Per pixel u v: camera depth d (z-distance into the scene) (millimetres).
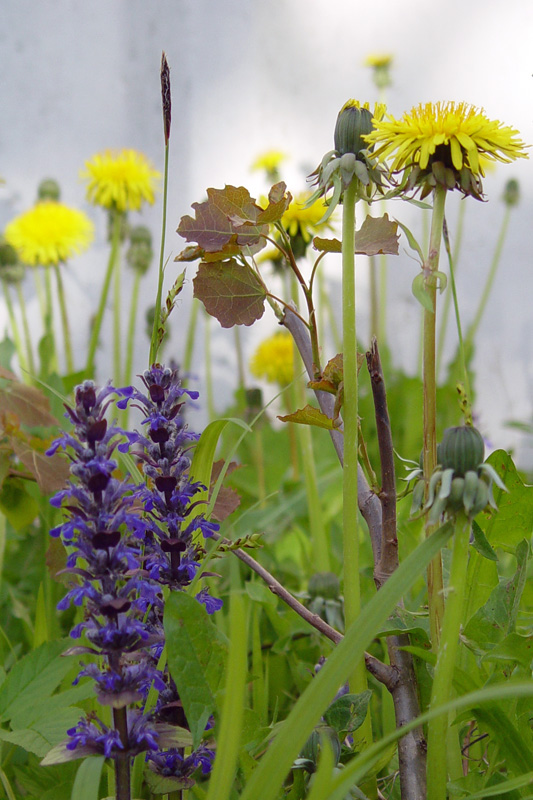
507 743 577
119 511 555
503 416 2080
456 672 580
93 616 557
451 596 554
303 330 639
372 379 598
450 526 549
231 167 2125
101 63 2082
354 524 594
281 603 807
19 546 898
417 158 574
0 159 2041
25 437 694
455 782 582
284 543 1011
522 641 584
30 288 1906
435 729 563
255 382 1536
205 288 626
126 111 2100
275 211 607
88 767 541
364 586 746
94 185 1198
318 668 644
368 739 600
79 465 551
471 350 1573
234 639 524
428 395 581
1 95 2045
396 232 625
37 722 623
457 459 546
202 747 581
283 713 718
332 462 1265
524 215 2068
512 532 646
